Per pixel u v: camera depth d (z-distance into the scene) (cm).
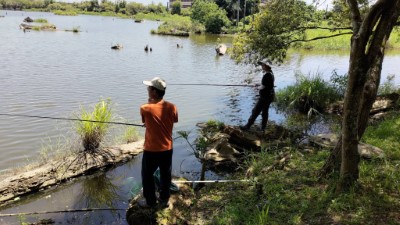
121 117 1040
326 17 1192
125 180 693
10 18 6706
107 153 774
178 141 893
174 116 518
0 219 553
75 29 4356
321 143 817
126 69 1947
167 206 527
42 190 649
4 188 611
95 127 786
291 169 654
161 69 2020
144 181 516
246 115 1165
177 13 10681
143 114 503
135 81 1628
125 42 3419
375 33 464
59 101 1234
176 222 504
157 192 570
